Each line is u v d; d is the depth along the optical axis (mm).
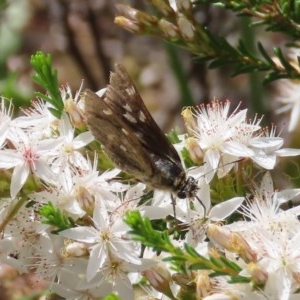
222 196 204
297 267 185
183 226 199
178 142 209
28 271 204
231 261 185
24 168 199
